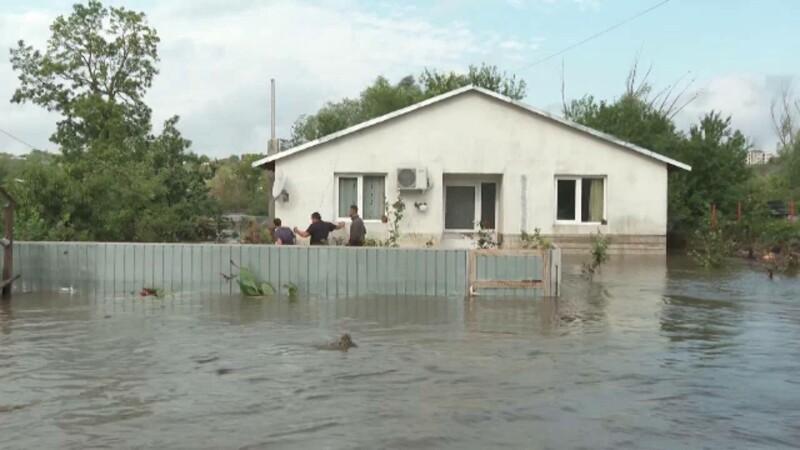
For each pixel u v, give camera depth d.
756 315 11.05
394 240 18.94
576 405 6.41
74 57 37.53
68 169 19.81
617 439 5.57
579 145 21.33
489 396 6.66
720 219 22.97
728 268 17.58
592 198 21.55
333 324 10.25
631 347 8.77
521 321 10.52
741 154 24.84
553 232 21.38
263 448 5.33
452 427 5.81
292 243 16.08
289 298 12.70
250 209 52.00
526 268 12.93
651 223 21.30
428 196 21.39
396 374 7.42
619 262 18.91
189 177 25.16
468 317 10.85
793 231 21.25
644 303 12.20
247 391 6.81
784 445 5.47
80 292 13.45
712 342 9.06
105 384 7.06
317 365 7.80
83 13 37.16
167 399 6.56
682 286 14.31
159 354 8.34
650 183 21.31
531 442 5.49
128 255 13.42
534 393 6.77
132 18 37.94
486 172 21.38
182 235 22.16
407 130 21.34
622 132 26.66
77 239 17.61
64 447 5.36
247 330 9.78
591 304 12.08
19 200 17.64
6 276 13.28
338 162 21.30
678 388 6.98
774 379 7.33
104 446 5.38
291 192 21.27
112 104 36.12
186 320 10.56
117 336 9.38
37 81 37.41
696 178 24.55
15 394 6.71
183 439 5.52
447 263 12.97
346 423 5.89
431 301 12.35
